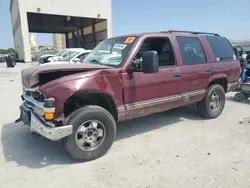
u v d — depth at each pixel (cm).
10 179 288
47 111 290
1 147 379
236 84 558
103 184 276
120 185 273
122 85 348
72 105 338
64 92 295
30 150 369
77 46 4384
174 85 418
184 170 303
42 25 3631
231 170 300
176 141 396
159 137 415
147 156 343
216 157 335
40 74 322
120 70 345
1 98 753
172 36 425
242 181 276
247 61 804
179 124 483
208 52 484
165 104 412
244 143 383
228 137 409
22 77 368
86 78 312
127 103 360
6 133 440
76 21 3738
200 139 402
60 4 2992
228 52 540
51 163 327
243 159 328
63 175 296
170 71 408
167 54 413
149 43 394
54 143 395
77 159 326
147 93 381
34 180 286
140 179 284
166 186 269
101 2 3262
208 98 491
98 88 320
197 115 543
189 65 442
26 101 375
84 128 322
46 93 291
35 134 430
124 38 405
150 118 524
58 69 313
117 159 335
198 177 286
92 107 326
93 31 3781
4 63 3177
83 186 272
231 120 504
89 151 328
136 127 468
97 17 3266
